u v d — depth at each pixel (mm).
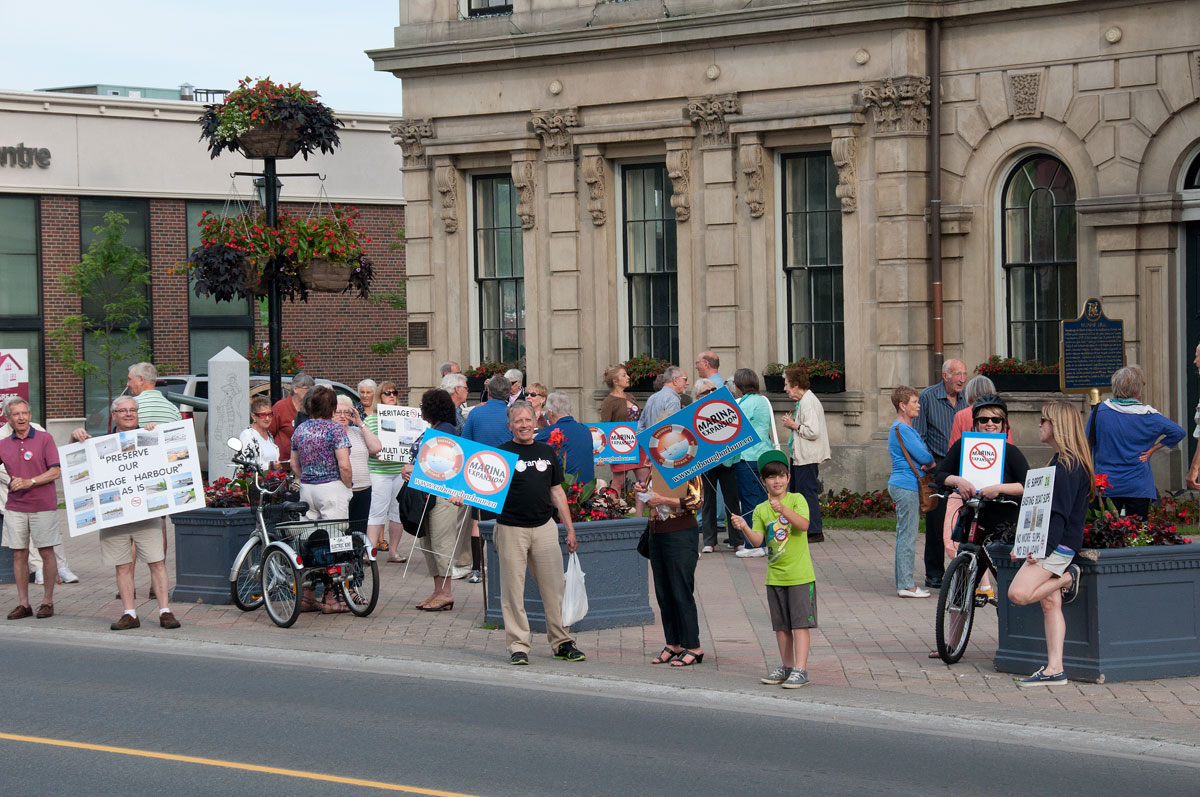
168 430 14484
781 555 11258
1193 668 11336
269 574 14641
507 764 9273
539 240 25453
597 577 13984
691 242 24000
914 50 21797
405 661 12703
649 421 17969
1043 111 21109
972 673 11703
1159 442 13984
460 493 12266
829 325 23078
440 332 26656
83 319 40188
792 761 9289
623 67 24312
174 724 10484
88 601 16328
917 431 15406
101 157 41000
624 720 10492
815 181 23078
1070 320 19203
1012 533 12172
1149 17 20188
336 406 15859
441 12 26109
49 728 10398
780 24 22516
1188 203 20250
